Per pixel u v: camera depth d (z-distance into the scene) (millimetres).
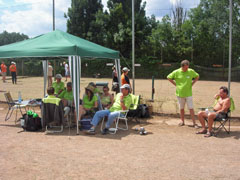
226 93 6000
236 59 27312
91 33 32375
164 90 15008
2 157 4406
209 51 28266
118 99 6508
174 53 28797
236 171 3877
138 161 4262
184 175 3721
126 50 31797
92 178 3596
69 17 33844
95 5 33781
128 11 32719
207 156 4527
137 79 25938
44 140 5449
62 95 7453
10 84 18062
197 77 6660
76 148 4930
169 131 6289
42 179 3557
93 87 6711
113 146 5074
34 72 30688
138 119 7590
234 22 25094
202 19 30609
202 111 6086
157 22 31969
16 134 5902
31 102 6902
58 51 5984
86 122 6250
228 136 5859
